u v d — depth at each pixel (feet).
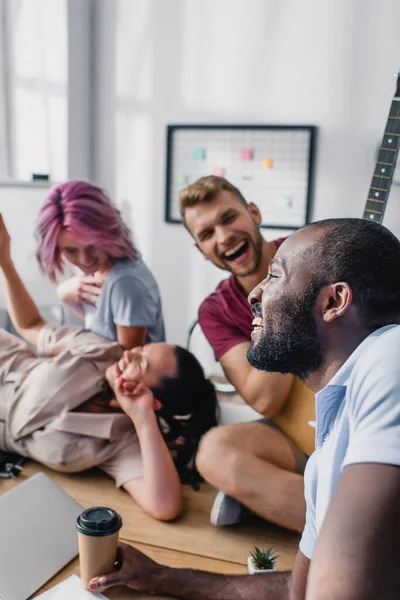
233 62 9.55
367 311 2.32
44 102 10.10
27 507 4.24
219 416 5.75
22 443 5.27
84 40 10.18
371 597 1.64
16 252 7.65
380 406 1.92
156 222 10.52
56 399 5.09
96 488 5.06
